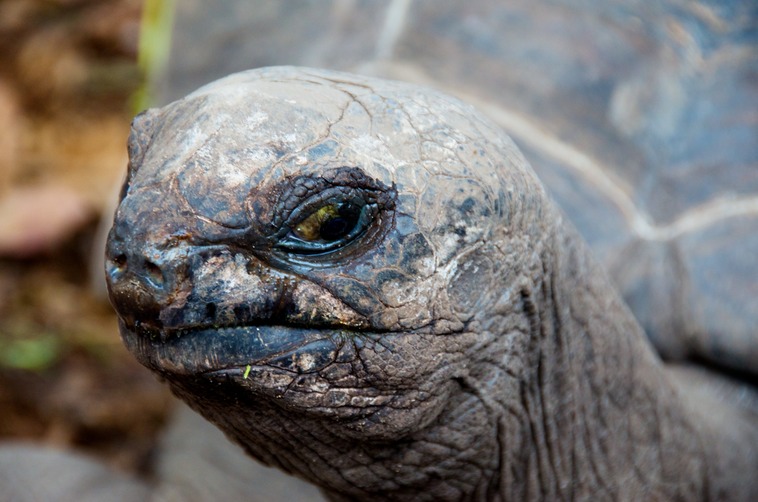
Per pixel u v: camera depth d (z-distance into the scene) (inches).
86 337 502.0
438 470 207.2
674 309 284.5
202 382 176.1
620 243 275.9
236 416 188.7
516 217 192.2
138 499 369.4
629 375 227.5
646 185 294.0
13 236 543.8
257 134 171.5
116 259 169.0
